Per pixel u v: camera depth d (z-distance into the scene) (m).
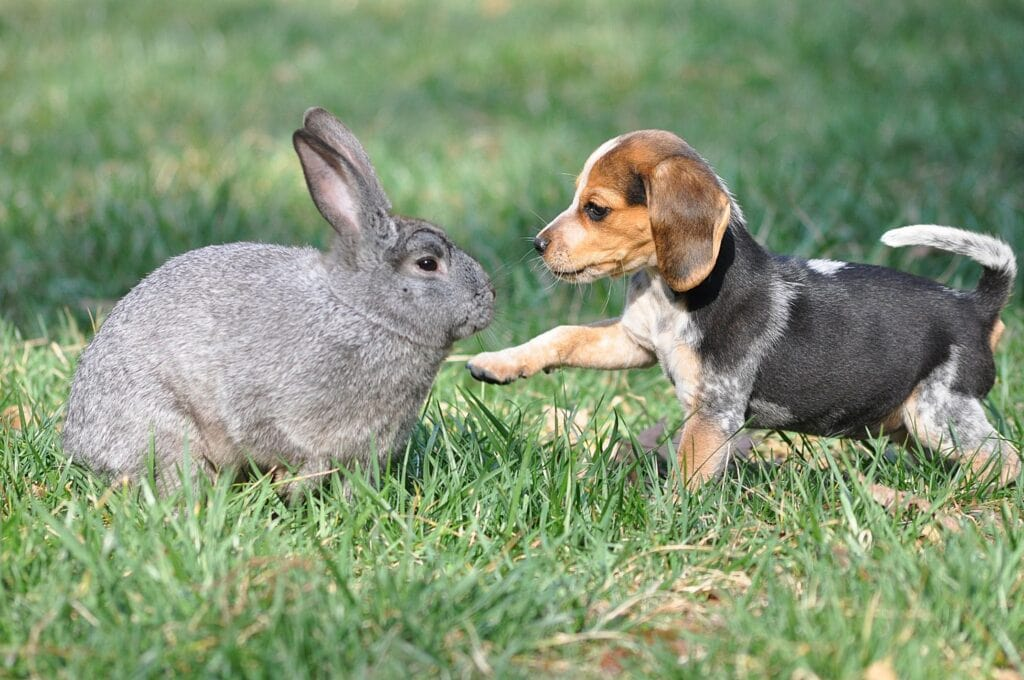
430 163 13.12
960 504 6.58
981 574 5.50
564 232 7.01
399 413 6.42
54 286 9.88
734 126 14.70
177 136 14.43
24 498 6.05
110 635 4.92
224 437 6.28
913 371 7.09
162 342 6.23
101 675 4.75
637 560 5.83
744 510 6.27
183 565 5.40
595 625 5.28
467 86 16.70
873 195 11.72
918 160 13.28
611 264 7.00
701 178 6.67
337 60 17.97
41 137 14.25
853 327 7.04
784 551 5.89
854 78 16.78
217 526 5.64
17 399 7.30
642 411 8.14
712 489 6.41
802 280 7.17
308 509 6.11
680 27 19.09
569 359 7.23
